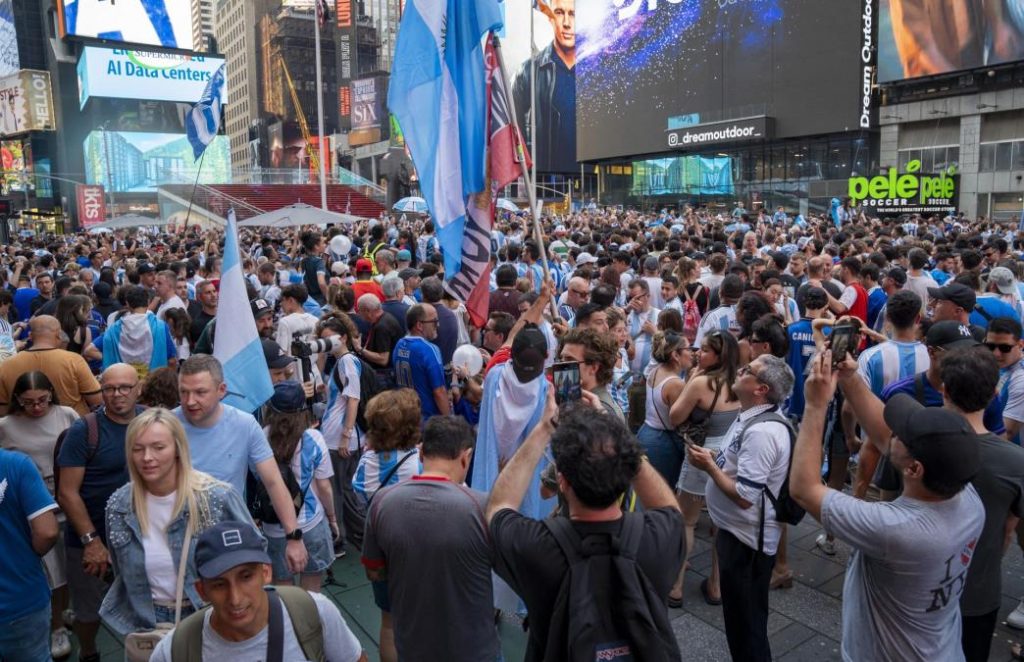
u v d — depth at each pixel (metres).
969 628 3.08
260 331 6.48
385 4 131.62
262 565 2.29
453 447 3.12
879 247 12.10
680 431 4.76
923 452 2.38
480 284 5.28
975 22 35.44
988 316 6.17
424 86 5.15
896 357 4.93
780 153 46.38
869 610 2.65
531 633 2.27
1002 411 4.35
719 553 3.92
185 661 2.35
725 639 4.41
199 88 73.56
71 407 5.27
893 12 38.41
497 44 5.21
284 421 4.18
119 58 69.38
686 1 48.97
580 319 5.45
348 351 5.84
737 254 12.73
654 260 8.75
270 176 57.72
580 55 57.28
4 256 19.69
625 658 2.05
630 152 54.03
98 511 3.97
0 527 3.44
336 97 120.81
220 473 3.71
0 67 82.75
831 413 5.81
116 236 33.09
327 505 4.41
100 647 4.50
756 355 4.68
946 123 38.50
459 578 2.87
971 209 37.22
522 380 3.98
